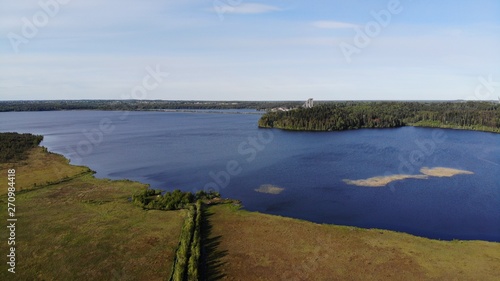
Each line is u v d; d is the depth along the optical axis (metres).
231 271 42.16
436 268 42.31
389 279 40.16
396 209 63.28
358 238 50.59
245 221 57.31
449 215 60.34
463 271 41.59
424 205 65.12
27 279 41.16
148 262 44.50
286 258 44.97
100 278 41.25
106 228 54.97
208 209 63.38
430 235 52.75
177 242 49.84
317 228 54.25
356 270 42.06
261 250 47.16
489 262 43.59
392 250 46.88
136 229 54.44
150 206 64.25
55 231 53.88
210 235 52.00
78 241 50.50
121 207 64.69
